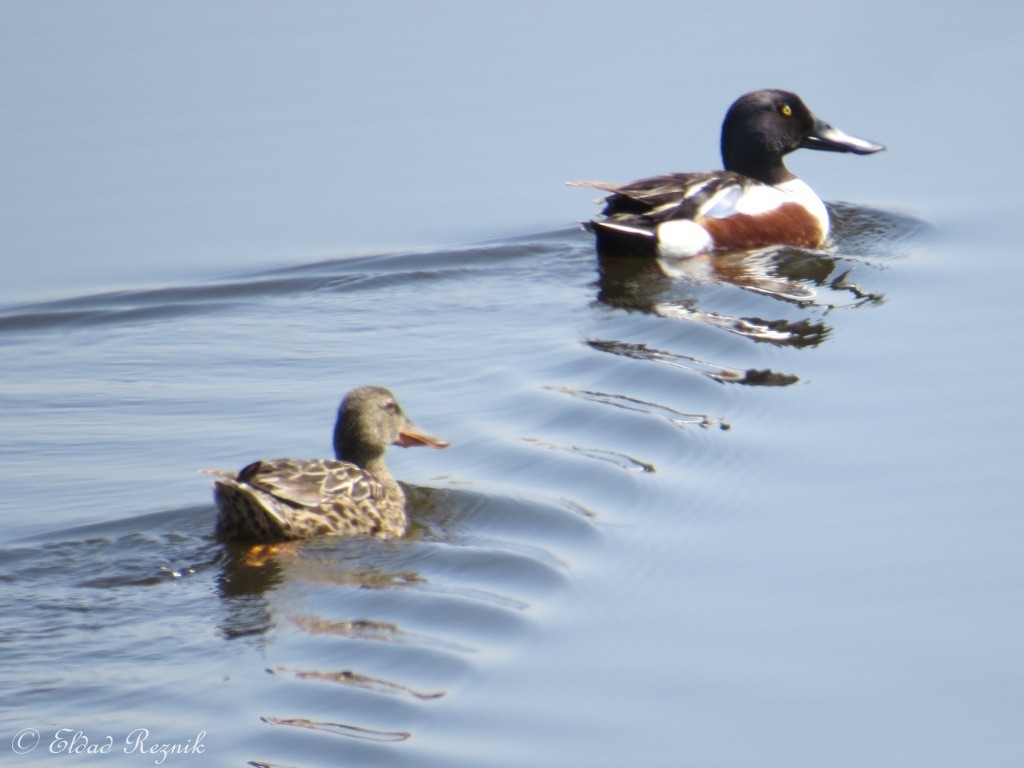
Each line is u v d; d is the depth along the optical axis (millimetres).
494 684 11406
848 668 11719
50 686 11344
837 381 17281
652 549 13672
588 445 16000
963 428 15852
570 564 13406
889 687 11477
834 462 15297
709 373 17688
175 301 20812
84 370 18797
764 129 23141
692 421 16453
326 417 17141
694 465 15422
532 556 13547
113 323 20344
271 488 13852
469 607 12539
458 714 10992
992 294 19594
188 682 11391
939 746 10758
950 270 20609
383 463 15375
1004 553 13375
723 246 21891
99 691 11281
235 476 14094
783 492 14727
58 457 16172
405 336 19422
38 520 14461
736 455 15555
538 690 11344
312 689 11273
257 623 12258
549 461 15625
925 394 16750
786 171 23344
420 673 11523
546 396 17297
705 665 11750
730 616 12484
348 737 10672
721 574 13203
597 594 12867
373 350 19016
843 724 11016
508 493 14938
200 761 10398
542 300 20406
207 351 19266
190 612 12516
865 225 22891
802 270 21125
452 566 13375
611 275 21172
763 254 21797
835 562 13352
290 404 17531
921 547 13555
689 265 21531
